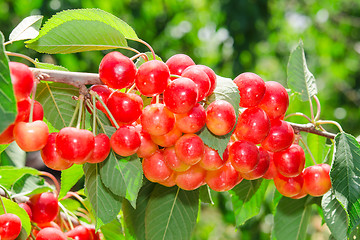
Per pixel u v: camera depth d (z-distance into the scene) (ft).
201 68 1.55
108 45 1.62
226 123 1.51
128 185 1.56
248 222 4.27
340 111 8.00
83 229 1.85
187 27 7.50
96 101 1.60
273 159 1.76
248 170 1.60
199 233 5.56
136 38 1.63
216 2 6.93
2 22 4.65
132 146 1.48
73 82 1.52
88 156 1.45
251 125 1.60
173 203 1.84
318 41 8.78
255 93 1.59
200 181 1.64
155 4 6.19
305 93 1.98
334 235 1.79
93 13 1.57
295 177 1.77
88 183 1.64
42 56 4.16
